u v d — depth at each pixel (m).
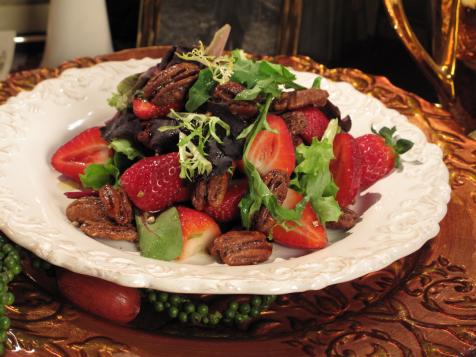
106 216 0.54
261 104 0.56
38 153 0.60
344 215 0.55
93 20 0.87
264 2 0.90
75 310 0.47
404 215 0.54
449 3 0.67
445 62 0.69
